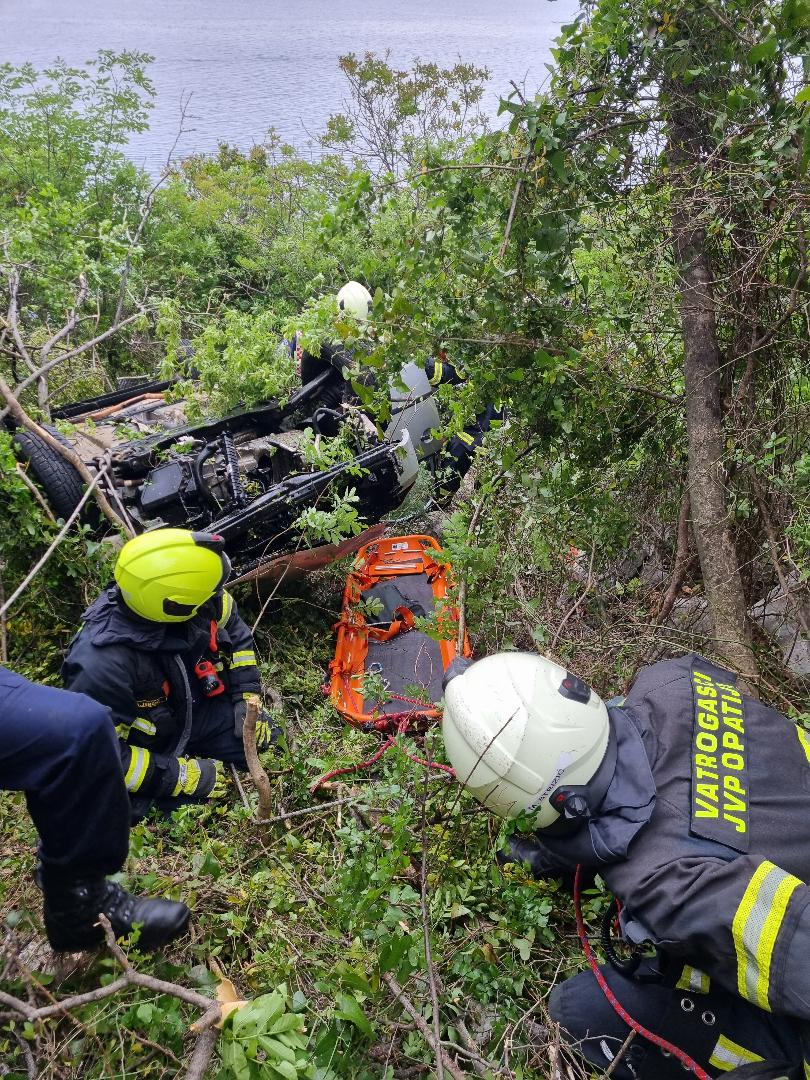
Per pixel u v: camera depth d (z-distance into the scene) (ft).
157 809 9.36
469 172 8.20
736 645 8.80
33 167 24.54
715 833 5.70
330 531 11.92
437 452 16.56
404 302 8.47
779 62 7.49
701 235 8.71
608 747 6.37
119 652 8.71
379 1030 6.75
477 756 6.55
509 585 11.07
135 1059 6.07
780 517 9.05
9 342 13.64
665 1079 6.39
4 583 11.38
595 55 8.11
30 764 5.86
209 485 12.95
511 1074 6.36
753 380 9.09
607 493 10.24
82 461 12.32
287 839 8.38
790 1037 5.73
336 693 11.78
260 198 32.07
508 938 7.50
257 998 6.36
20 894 7.67
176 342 14.39
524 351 9.02
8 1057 5.86
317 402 15.35
